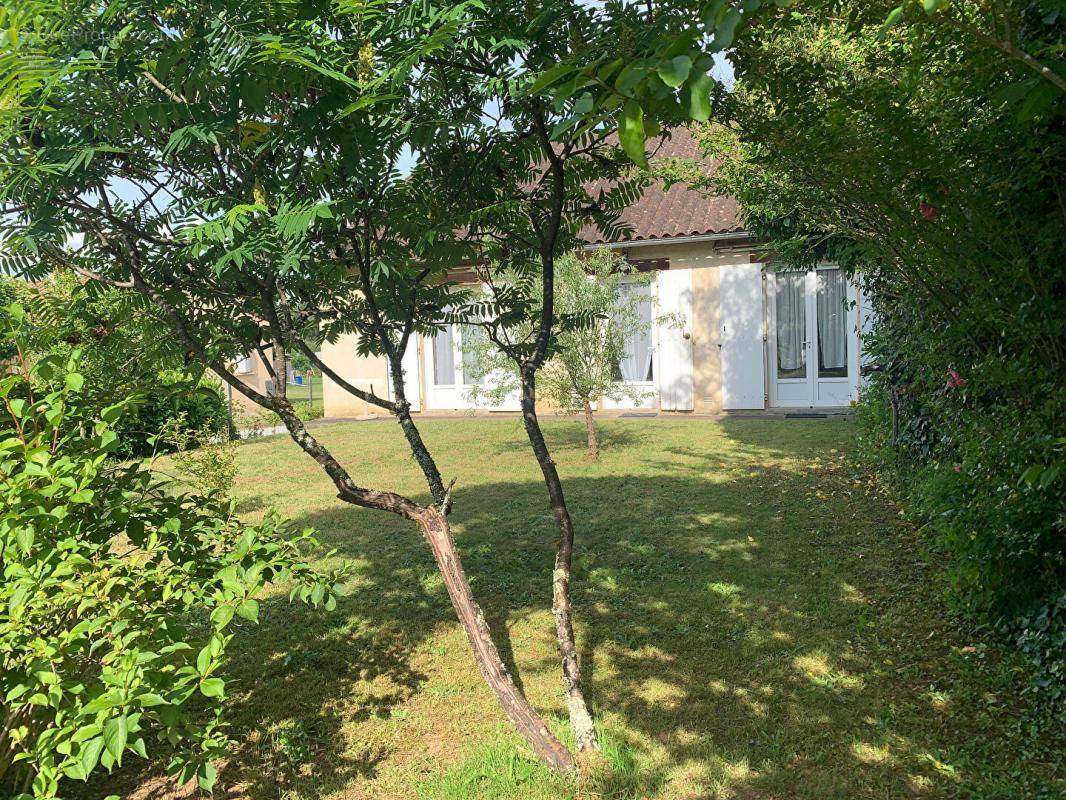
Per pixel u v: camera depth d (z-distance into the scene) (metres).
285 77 2.39
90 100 2.50
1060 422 3.34
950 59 2.98
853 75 3.95
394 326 3.93
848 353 13.16
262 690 3.98
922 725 3.27
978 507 3.81
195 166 2.98
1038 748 3.02
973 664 3.72
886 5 2.40
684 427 12.10
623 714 3.50
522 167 3.53
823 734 3.24
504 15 2.76
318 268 3.33
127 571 2.46
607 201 3.70
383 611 4.99
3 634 2.22
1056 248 3.38
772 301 13.52
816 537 5.97
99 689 2.30
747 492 7.57
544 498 7.80
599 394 9.85
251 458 11.09
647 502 7.38
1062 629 3.38
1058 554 3.45
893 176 3.47
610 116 1.54
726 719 3.41
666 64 1.26
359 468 9.94
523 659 4.18
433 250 3.20
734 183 5.75
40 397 2.66
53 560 2.36
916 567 5.11
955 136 3.61
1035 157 3.12
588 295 9.16
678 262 13.78
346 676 4.11
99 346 3.16
